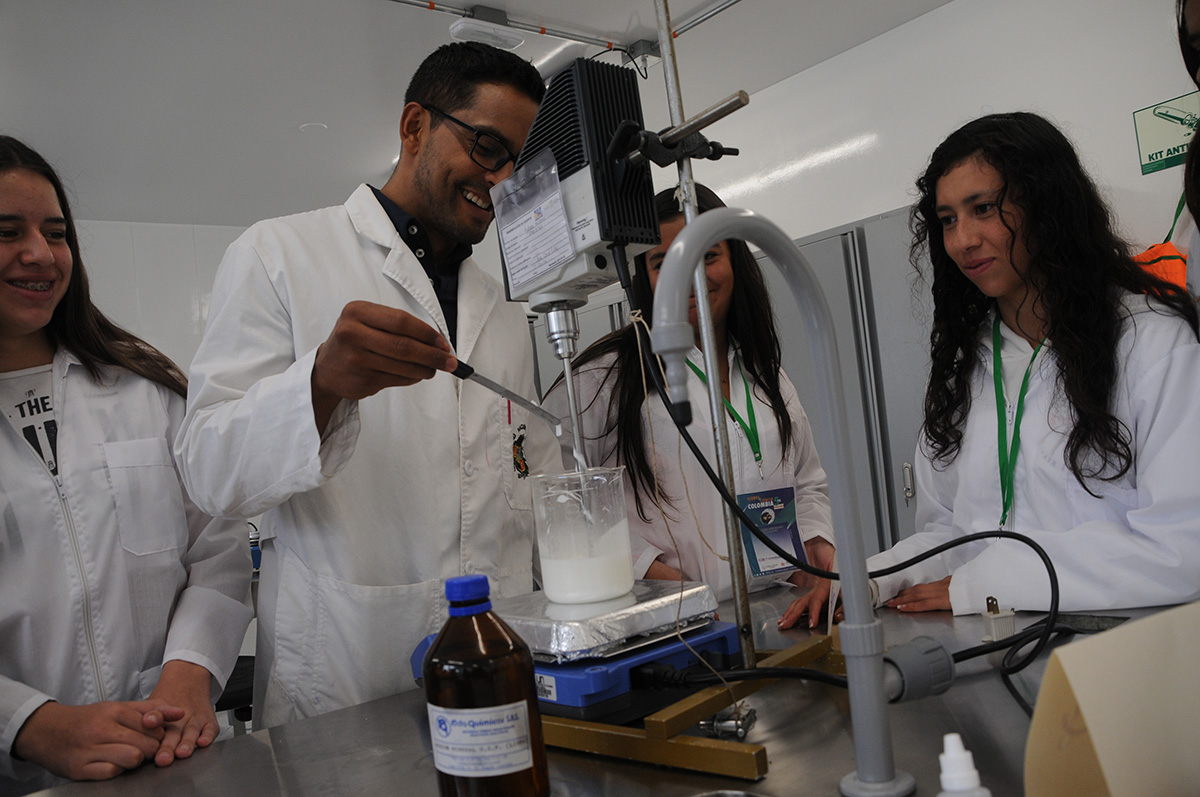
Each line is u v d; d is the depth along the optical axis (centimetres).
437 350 100
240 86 388
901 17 393
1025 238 137
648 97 454
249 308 130
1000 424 146
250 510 120
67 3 312
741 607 84
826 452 64
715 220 57
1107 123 341
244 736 101
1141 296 135
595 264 87
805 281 62
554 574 92
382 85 403
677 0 359
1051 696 53
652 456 168
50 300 130
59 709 104
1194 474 116
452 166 137
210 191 514
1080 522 135
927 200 155
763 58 423
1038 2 356
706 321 82
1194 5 131
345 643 130
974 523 148
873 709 64
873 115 415
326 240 140
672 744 73
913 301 328
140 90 382
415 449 136
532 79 140
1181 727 57
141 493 136
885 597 135
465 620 69
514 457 151
